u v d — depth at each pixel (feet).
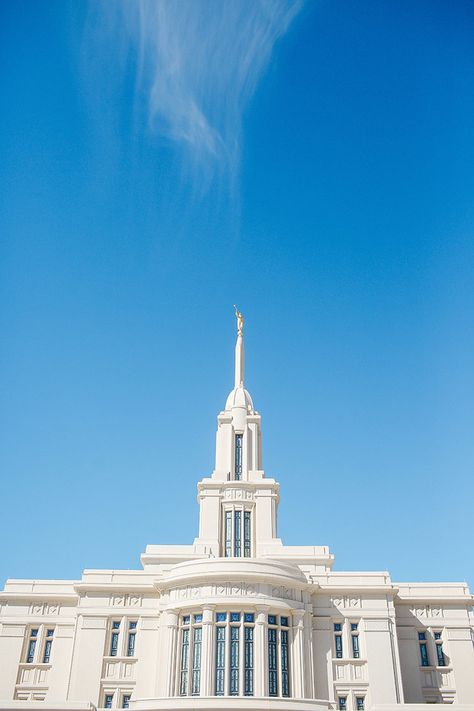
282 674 150.82
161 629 163.43
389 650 165.89
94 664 164.35
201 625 153.38
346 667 164.14
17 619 178.09
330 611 172.04
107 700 160.45
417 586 184.96
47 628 178.19
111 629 170.91
